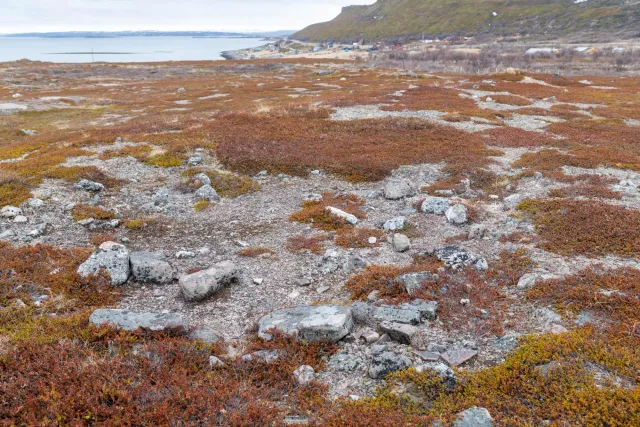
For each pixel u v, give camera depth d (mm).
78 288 9867
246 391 6352
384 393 6395
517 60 124812
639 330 7238
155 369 6750
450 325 8266
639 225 12219
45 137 28812
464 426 5520
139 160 21391
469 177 19047
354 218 14781
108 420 5523
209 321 9070
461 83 54156
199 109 43156
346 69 90125
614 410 5402
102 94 59062
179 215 15734
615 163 20188
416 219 14828
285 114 32969
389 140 25734
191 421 5594
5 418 5504
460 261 10742
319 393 6594
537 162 20547
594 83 57375
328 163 21188
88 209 15203
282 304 9789
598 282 9062
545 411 5699
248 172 20547
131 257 11172
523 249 11484
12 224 13617
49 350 7074
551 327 7797
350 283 10422
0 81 70750
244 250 12781
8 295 9242
